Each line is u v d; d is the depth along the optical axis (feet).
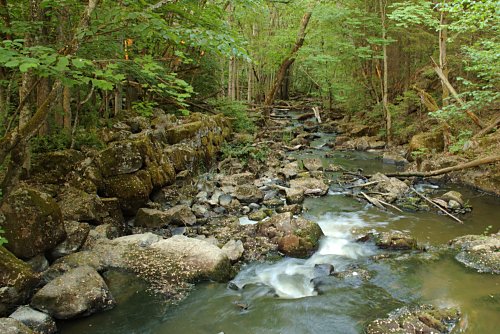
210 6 17.94
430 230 25.41
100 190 24.26
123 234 23.21
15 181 15.83
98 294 15.78
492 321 14.84
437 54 52.65
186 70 45.09
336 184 36.65
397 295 17.39
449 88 38.81
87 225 19.98
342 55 61.31
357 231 25.21
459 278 18.58
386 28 53.93
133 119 33.81
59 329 14.65
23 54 11.72
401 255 21.56
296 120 75.31
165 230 24.11
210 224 25.67
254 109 69.92
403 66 61.31
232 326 15.30
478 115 43.24
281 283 18.79
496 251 20.47
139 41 21.01
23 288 15.17
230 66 63.67
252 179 35.35
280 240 22.40
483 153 35.55
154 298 16.81
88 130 30.07
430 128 48.14
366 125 62.03
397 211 29.32
